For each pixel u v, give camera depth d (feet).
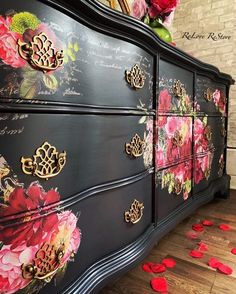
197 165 4.78
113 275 2.57
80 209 2.23
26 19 1.65
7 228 1.64
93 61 2.24
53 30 1.82
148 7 3.86
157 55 3.18
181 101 3.98
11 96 1.61
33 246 1.80
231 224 4.92
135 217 2.97
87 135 2.23
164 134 3.57
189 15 7.31
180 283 3.23
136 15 3.67
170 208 3.91
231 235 4.48
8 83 1.59
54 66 1.84
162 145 3.54
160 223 3.60
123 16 2.36
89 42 2.18
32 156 1.74
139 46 2.80
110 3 3.48
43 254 1.86
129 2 3.57
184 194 4.35
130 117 2.78
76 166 2.13
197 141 4.70
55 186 1.93
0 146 1.58
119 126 2.62
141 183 3.10
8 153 1.62
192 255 3.83
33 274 1.80
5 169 1.60
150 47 2.99
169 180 3.81
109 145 2.51
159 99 3.34
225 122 6.11
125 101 2.66
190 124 4.40
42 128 1.80
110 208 2.61
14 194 1.66
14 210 1.66
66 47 1.94
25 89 1.68
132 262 2.79
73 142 2.08
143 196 3.18
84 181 2.24
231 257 3.80
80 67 2.10
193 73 4.32
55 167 1.91
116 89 2.53
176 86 3.79
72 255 2.16
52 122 1.88
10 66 1.59
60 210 1.98
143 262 3.67
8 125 1.61
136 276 3.37
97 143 2.36
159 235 3.45
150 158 3.28
